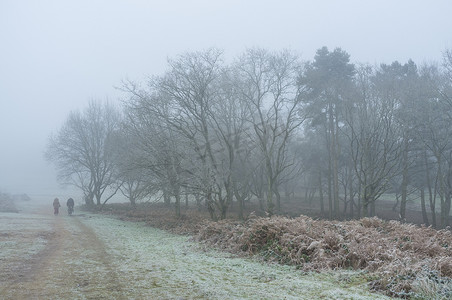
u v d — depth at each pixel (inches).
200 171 938.7
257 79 1101.7
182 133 981.2
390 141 1266.0
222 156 1095.6
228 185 987.9
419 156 1445.6
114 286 316.2
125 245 598.5
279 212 1406.3
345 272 368.8
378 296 288.0
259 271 387.5
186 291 299.3
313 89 1255.5
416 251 422.3
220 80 1058.1
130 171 1135.6
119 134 1338.6
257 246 505.0
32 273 366.6
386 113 1077.8
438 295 276.2
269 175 1111.0
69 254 489.4
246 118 1151.0
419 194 1887.3
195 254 510.6
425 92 1137.4
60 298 279.0
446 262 334.3
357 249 406.3
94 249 541.0
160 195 1161.4
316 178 1801.2
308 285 322.3
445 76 1157.1
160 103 985.5
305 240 453.1
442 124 1272.1
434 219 1334.9
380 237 474.3
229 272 382.6
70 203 1416.1
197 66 979.3
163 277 352.5
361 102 1152.2
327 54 1577.3
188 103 972.6
